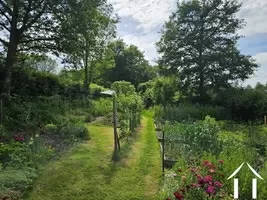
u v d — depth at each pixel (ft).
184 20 69.41
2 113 26.89
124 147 23.65
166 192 13.69
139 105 37.83
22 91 41.27
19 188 14.65
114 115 22.45
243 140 26.43
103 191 15.25
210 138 21.90
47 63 77.87
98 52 55.36
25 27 37.83
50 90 46.29
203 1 68.23
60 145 22.80
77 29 37.17
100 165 18.83
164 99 55.72
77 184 15.90
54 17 38.01
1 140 21.35
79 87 55.31
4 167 16.37
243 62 65.51
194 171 13.70
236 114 55.26
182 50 69.92
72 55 41.91
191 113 49.57
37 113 29.73
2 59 40.86
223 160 15.37
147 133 32.12
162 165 19.03
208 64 66.59
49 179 16.21
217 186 12.34
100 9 52.37
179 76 68.90
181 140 23.24
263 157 21.12
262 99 52.90
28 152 18.19
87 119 36.58
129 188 15.72
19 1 34.60
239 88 65.00
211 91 67.56
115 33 63.21
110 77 116.88
